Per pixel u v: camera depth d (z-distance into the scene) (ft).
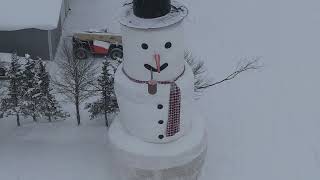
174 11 81.25
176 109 86.94
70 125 104.88
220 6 138.82
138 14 80.33
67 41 125.80
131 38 81.30
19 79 98.99
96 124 105.09
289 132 106.42
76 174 97.91
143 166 90.63
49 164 99.19
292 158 101.91
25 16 112.27
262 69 120.37
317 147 103.91
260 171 99.60
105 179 97.14
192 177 94.84
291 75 119.03
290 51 125.59
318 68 121.19
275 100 112.98
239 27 132.36
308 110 111.04
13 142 102.32
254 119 108.78
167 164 90.33
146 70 83.56
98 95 105.09
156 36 79.92
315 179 98.78
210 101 112.16
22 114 103.55
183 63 86.38
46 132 103.86
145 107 86.33
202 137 92.89
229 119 108.47
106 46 120.57
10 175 97.66
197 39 128.26
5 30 112.37
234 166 100.17
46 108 101.45
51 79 109.50
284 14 136.87
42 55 118.11
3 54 116.37
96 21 132.36
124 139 91.50
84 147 101.76
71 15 134.10
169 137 90.12
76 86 101.19
